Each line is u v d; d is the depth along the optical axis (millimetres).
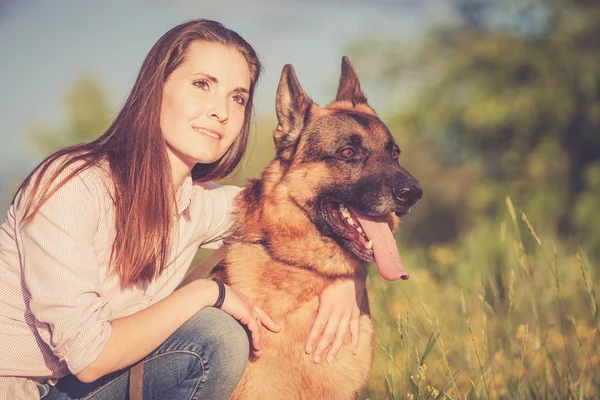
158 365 2506
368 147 3438
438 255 6023
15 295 2449
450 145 17562
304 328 3078
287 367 3012
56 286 2295
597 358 3633
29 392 2469
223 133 2736
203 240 3293
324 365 3072
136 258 2537
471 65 15852
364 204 3322
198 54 2672
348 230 3234
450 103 16172
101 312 2359
